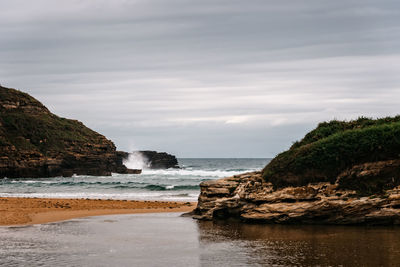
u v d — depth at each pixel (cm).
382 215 2472
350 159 2684
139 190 6619
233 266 1788
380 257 1838
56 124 15250
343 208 2550
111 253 2034
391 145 2605
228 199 2961
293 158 2859
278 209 2720
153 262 1870
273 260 1859
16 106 15038
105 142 16075
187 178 9688
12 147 12006
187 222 2970
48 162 12200
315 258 1864
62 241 2319
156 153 19500
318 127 3344
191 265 1816
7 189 7012
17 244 2234
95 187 7312
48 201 4262
